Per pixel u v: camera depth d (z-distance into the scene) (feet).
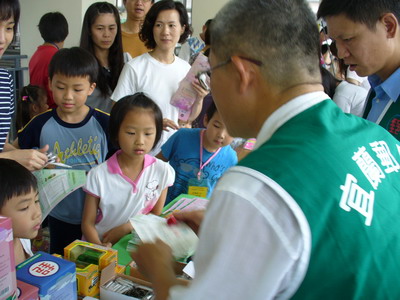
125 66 7.77
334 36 3.92
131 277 3.51
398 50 3.93
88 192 5.08
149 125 5.02
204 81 6.93
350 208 1.71
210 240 1.70
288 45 1.91
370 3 3.58
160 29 7.64
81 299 3.34
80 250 3.58
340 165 1.81
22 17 18.35
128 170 5.26
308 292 1.64
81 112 6.08
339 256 1.64
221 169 6.59
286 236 1.58
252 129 2.15
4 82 4.97
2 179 3.38
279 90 1.98
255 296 1.59
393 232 1.81
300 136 1.86
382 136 2.29
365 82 9.23
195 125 8.73
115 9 8.13
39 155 4.32
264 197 1.63
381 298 1.65
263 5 1.94
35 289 2.65
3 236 2.26
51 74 5.78
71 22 17.65
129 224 4.98
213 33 2.11
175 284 2.08
